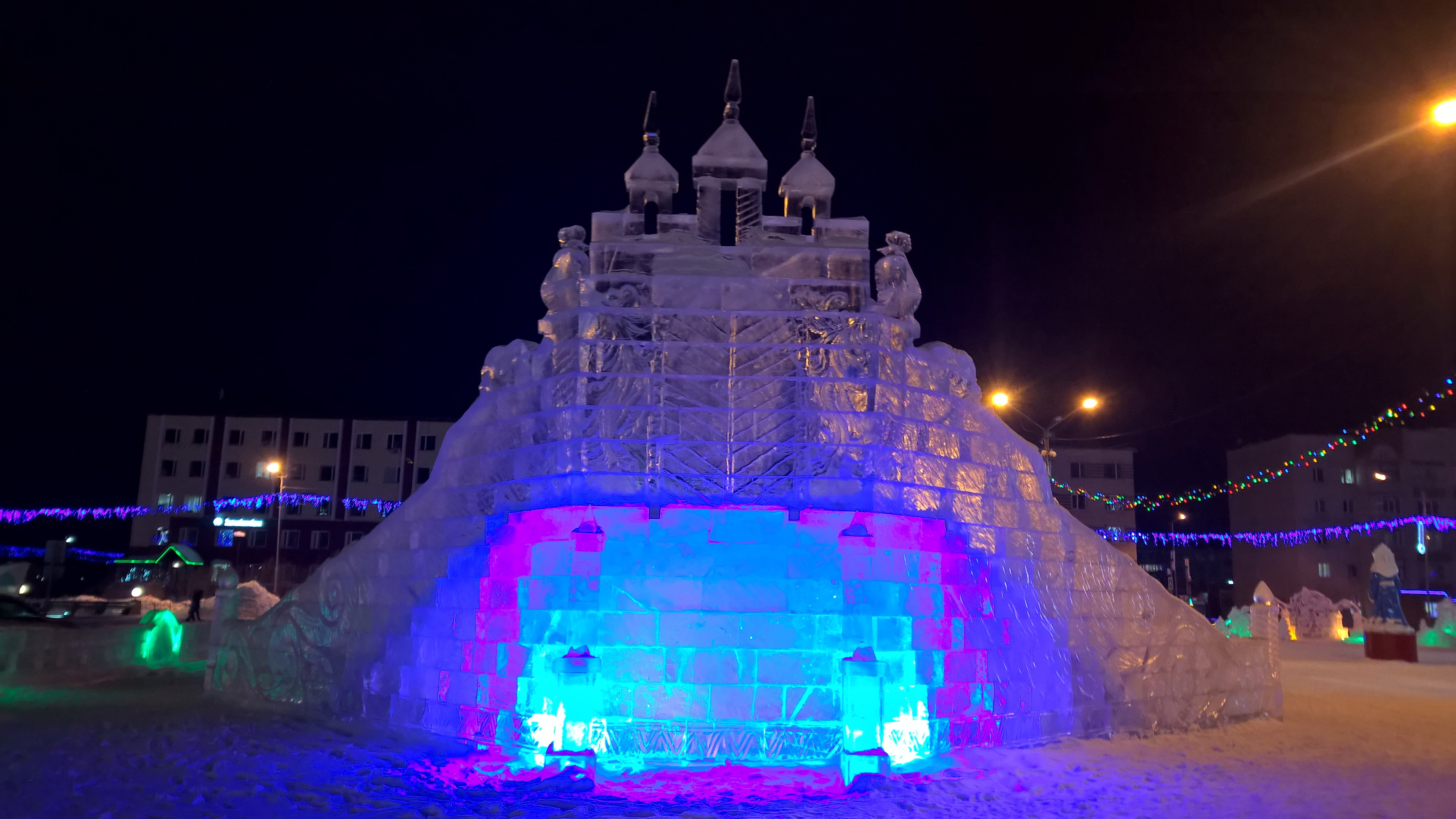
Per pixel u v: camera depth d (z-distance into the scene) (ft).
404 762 27.91
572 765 26.84
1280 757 31.22
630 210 33.01
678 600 29.01
